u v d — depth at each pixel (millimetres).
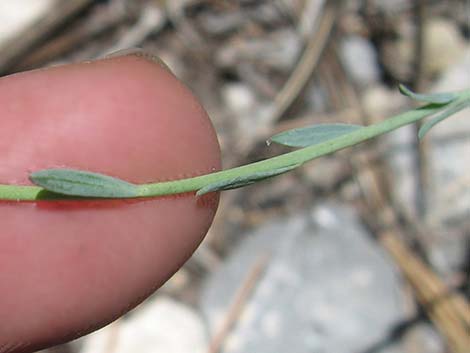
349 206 111
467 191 109
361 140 51
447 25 122
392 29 122
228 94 119
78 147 63
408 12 123
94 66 66
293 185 112
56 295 62
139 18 122
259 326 101
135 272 64
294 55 120
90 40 121
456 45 121
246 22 123
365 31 122
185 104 66
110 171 63
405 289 104
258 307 102
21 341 63
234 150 113
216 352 100
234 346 100
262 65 121
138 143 64
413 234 108
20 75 65
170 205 64
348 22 123
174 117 65
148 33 122
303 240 107
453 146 112
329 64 118
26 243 61
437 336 101
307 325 101
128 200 63
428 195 110
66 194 50
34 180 49
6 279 61
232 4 124
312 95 117
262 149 113
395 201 111
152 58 68
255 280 104
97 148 63
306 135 52
